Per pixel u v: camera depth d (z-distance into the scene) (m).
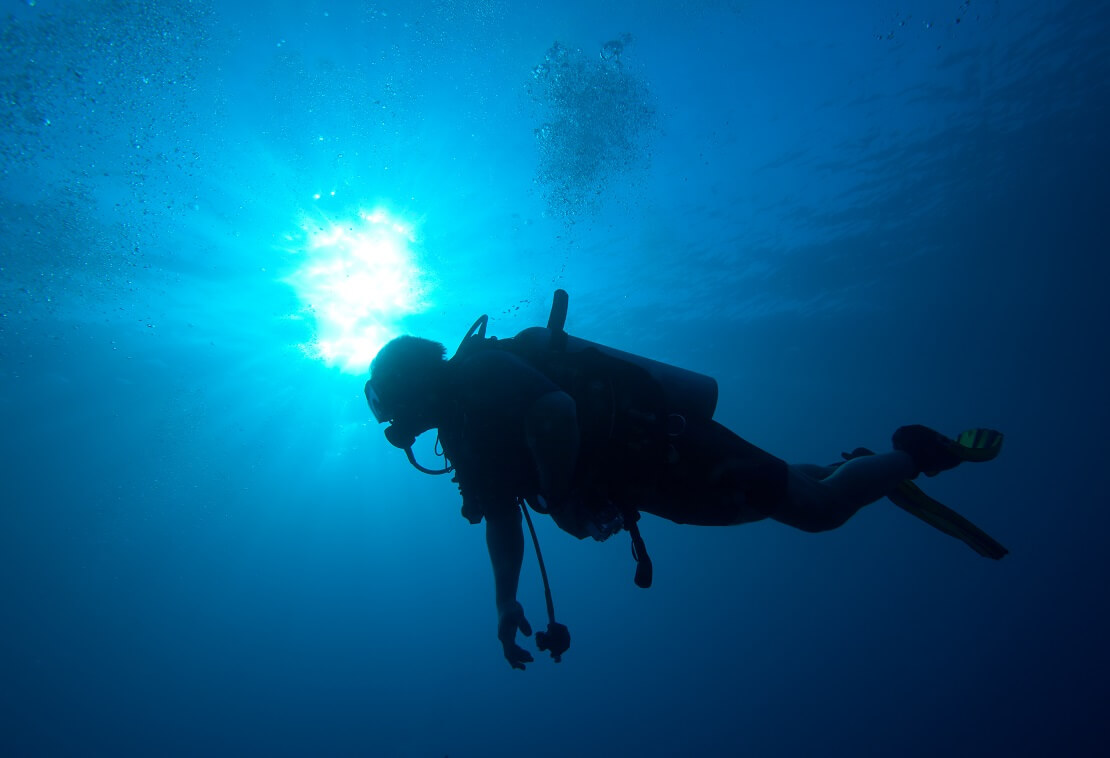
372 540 33.56
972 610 30.88
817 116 12.82
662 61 10.20
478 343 1.57
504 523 1.66
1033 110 14.45
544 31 9.30
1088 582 29.89
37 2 7.66
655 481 1.36
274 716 34.50
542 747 31.81
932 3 11.09
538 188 11.60
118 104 8.73
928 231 19.03
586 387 1.39
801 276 19.55
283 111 9.30
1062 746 21.23
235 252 11.75
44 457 20.91
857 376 31.59
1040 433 45.50
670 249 15.43
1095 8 11.88
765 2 9.88
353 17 8.50
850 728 26.75
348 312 14.03
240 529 29.80
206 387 17.62
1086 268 22.50
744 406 34.09
